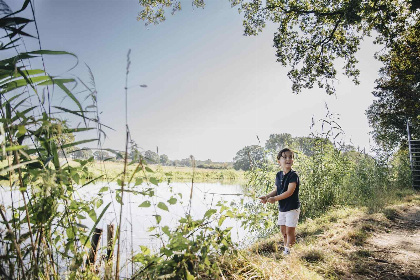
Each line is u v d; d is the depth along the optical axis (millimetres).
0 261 1406
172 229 2287
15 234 1595
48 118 1607
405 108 19984
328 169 7426
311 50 14891
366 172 10305
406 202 8336
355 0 10555
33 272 1531
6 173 1490
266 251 4016
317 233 4914
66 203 1802
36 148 1618
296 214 3900
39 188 1685
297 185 3916
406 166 13297
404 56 15344
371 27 12898
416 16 12438
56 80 1558
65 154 1785
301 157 7473
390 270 3291
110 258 2131
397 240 4520
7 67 1499
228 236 2295
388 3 11297
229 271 2480
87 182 1815
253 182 6066
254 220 2486
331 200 7367
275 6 14367
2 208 1477
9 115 1517
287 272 2697
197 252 1981
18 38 1540
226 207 2316
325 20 13727
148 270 1873
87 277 1892
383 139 21641
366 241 4395
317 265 3332
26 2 1484
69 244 1746
